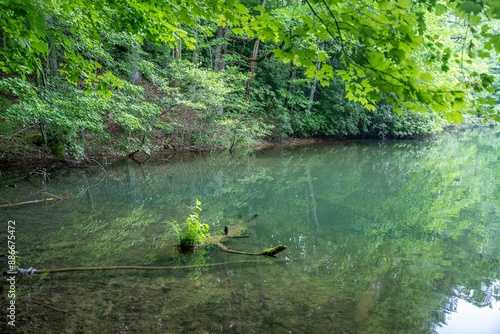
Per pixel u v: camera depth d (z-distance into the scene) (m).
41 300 3.27
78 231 5.35
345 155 16.91
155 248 4.87
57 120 8.19
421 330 3.26
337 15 2.08
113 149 11.84
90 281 3.75
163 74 14.51
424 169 13.82
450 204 8.52
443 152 19.25
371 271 4.54
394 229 6.47
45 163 9.77
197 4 2.56
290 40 2.33
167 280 3.91
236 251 4.94
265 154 15.79
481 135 29.44
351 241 5.71
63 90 9.09
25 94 7.57
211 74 13.65
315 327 3.16
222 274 4.16
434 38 2.69
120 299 3.40
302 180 10.87
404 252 5.30
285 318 3.27
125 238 5.20
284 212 7.34
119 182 9.12
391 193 9.58
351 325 3.24
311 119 20.77
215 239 5.32
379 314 3.48
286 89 20.88
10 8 2.26
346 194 9.28
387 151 19.22
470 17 1.74
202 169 11.73
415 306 3.70
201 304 3.42
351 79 2.51
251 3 17.12
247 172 11.72
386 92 2.25
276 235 5.83
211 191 8.90
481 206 8.38
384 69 2.07
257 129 16.91
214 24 15.00
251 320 3.20
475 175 12.55
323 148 18.95
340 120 21.61
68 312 3.10
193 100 13.77
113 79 4.01
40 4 4.79
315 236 5.89
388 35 1.97
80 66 3.81
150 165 11.68
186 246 4.86
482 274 4.60
